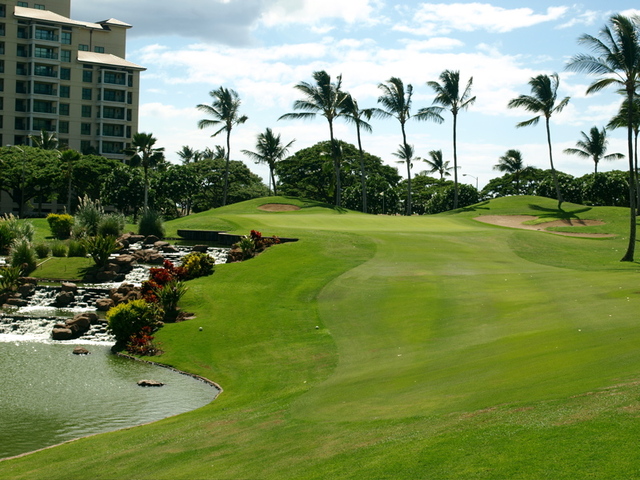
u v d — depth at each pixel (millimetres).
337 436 10242
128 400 16750
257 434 11391
